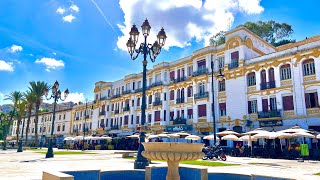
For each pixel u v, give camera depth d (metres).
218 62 36.50
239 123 32.22
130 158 24.03
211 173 8.24
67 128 71.25
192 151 6.73
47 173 6.46
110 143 51.12
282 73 29.69
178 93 42.22
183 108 40.44
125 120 52.41
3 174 11.72
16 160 21.05
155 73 46.78
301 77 27.77
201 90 37.94
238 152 27.34
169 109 43.12
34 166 15.70
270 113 29.28
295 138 27.22
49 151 24.89
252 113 31.31
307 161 21.19
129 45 14.14
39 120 82.62
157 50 14.48
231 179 7.77
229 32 35.41
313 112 26.36
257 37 36.44
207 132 35.81
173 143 6.62
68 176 5.59
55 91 25.23
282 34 53.06
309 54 27.44
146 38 14.38
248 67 32.47
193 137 29.20
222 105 34.84
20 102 62.53
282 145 27.80
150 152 6.72
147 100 47.75
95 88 65.19
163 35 14.58
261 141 29.72
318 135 21.94
